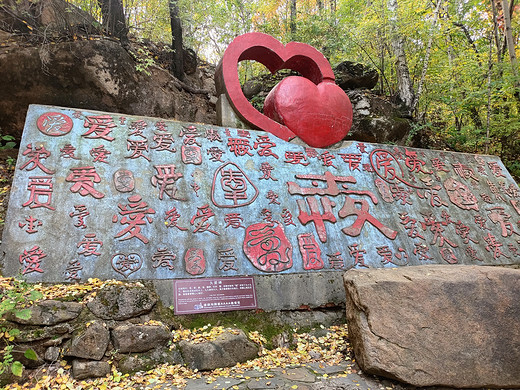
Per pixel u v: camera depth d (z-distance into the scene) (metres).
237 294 4.30
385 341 3.43
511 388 3.40
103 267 3.97
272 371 3.61
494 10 9.74
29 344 3.28
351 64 9.43
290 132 5.96
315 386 3.25
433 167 6.79
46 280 3.74
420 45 10.86
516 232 6.54
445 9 11.20
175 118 7.84
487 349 3.47
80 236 4.07
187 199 4.71
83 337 3.38
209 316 4.11
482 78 10.22
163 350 3.64
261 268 4.57
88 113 4.95
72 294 3.62
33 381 3.14
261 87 9.56
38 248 3.89
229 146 5.41
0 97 6.05
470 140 10.26
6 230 3.89
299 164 5.68
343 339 4.28
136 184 4.59
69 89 6.38
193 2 9.81
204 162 5.11
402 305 3.59
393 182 6.19
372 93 9.66
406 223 5.78
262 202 5.07
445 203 6.36
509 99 9.98
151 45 9.28
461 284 3.73
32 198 4.13
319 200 5.41
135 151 4.85
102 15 7.55
